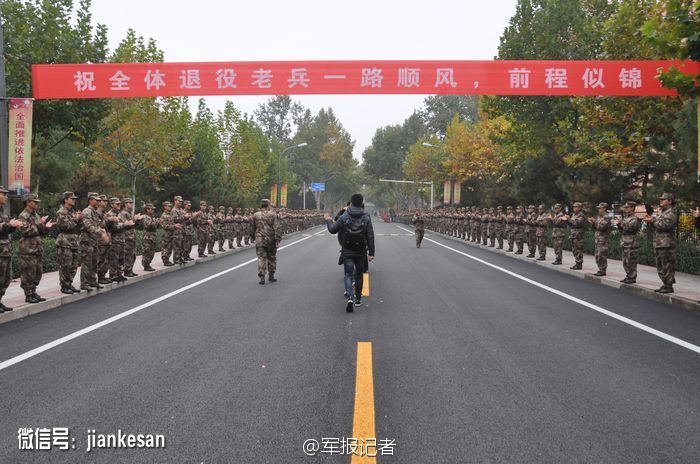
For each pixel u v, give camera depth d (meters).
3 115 10.87
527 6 24.48
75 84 12.65
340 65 12.90
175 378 4.91
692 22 7.97
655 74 12.56
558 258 15.57
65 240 9.44
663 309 8.72
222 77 12.83
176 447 3.51
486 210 25.25
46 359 5.55
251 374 5.02
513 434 3.70
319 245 25.81
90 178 22.42
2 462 3.32
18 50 14.52
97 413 4.09
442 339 6.41
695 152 11.80
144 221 13.20
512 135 26.16
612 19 15.48
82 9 16.69
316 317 7.75
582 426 3.84
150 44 23.66
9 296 9.15
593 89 12.73
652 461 3.32
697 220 9.73
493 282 11.90
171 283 11.70
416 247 24.52
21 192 10.80
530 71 12.82
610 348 6.05
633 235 11.27
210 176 32.38
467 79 12.89
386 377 4.93
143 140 24.09
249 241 26.20
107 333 6.76
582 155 16.89
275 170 59.66
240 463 3.29
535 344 6.20
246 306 8.70
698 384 4.78
